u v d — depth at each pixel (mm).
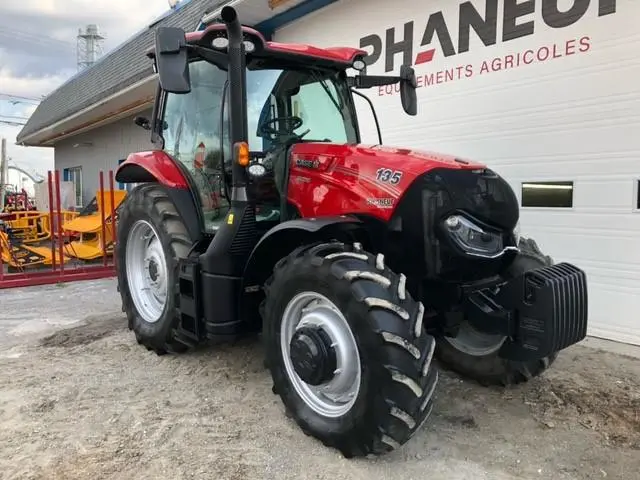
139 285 4344
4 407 3201
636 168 4379
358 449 2502
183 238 3768
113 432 2893
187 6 9609
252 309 3320
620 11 4395
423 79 5957
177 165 3957
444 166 2791
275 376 2912
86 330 4855
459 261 2723
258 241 3227
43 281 7191
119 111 13203
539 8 4902
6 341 4590
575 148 4734
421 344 2404
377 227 2861
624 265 4492
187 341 3715
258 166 3279
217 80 3600
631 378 3672
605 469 2547
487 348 3416
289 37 7746
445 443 2779
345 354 2580
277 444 2744
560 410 3168
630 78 4371
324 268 2549
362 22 6625
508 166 5234
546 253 4965
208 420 3021
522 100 5086
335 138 3807
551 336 2588
